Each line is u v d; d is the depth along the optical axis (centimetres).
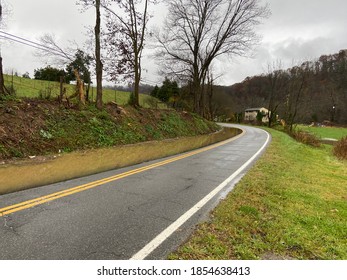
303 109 5200
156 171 810
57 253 314
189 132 2045
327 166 1048
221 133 2539
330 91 7581
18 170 664
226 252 323
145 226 394
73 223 399
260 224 401
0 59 1073
